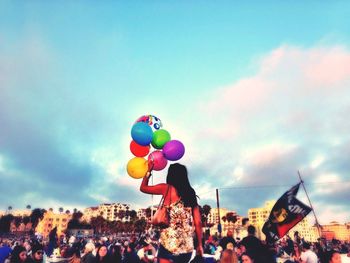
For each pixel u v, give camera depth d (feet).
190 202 8.78
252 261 13.74
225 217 322.96
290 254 45.62
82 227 442.91
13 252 22.49
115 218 638.53
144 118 15.30
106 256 27.61
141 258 34.24
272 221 30.37
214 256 27.40
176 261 8.07
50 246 48.78
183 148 13.91
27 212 528.63
